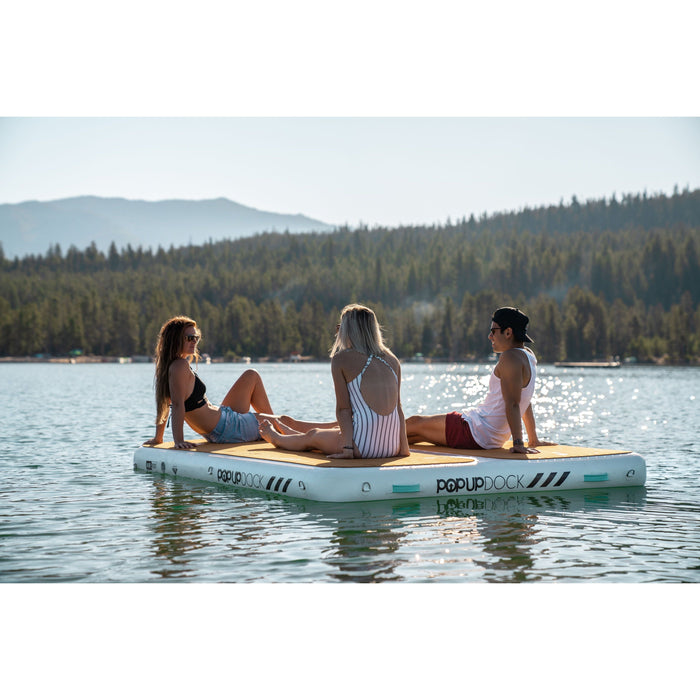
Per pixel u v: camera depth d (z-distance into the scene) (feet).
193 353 34.04
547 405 91.56
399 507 25.36
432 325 653.71
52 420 63.16
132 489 28.89
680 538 21.49
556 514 24.43
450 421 31.37
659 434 52.03
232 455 30.04
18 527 22.71
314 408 82.48
